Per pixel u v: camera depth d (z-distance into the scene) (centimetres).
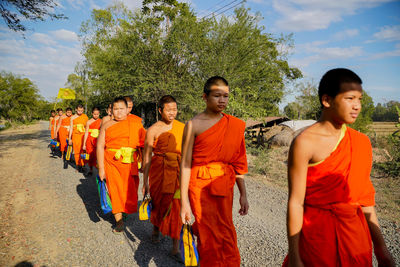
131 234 376
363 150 134
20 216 440
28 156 1052
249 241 351
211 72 1706
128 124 376
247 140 1358
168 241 356
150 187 338
